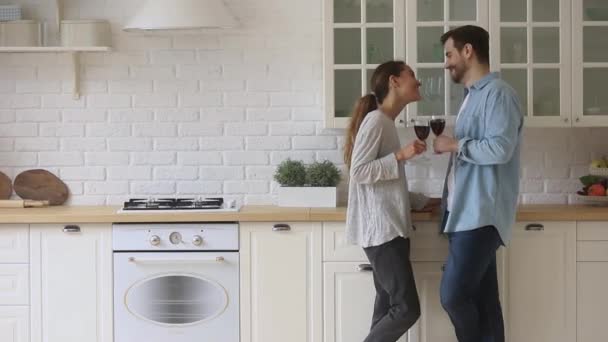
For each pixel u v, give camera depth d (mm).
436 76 4445
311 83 4758
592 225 4250
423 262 4250
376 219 3857
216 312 4266
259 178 4789
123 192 4793
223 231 4230
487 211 3789
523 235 4250
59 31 4715
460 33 3895
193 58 4754
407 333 4289
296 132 4773
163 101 4766
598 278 4273
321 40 4738
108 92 4766
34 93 4766
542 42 4438
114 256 4258
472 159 3748
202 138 4777
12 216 4219
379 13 4430
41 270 4281
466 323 3939
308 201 4488
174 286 4262
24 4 4734
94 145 4789
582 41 4414
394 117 4035
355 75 4441
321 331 4273
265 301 4258
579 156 4777
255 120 4770
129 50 4750
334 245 4242
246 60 4750
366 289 4246
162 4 4258
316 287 4254
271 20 4738
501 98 3752
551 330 4285
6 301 4293
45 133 4781
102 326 4289
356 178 3826
